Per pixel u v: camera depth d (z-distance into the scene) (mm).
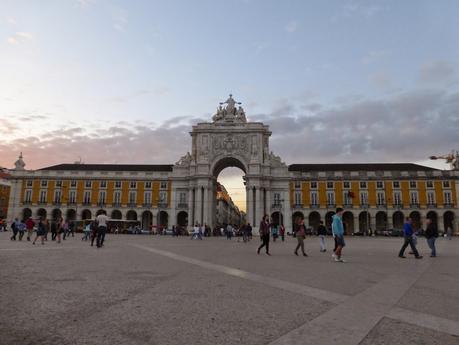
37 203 42844
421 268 6836
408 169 42500
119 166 45531
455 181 40219
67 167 45188
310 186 42250
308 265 7184
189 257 8797
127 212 42812
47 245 12422
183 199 41812
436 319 3166
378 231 40062
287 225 40250
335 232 8055
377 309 3496
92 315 3156
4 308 3365
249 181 39719
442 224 39844
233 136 41281
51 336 2627
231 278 5297
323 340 2607
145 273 5715
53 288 4312
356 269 6570
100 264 6812
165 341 2557
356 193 41438
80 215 42844
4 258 7574
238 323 2984
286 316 3211
